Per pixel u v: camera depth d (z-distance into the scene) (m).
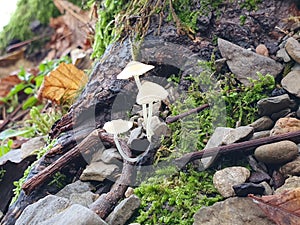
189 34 0.48
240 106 0.44
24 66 1.00
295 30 0.47
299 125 0.41
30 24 1.02
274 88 0.45
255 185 0.38
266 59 0.46
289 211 0.37
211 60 0.47
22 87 0.85
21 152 0.52
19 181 0.47
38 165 0.45
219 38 0.47
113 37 0.52
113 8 0.54
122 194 0.41
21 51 1.01
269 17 0.48
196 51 0.48
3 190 0.48
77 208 0.38
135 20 0.49
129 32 0.49
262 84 0.45
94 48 0.57
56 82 0.59
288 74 0.45
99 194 0.43
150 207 0.39
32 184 0.43
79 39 0.91
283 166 0.40
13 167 0.49
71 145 0.46
